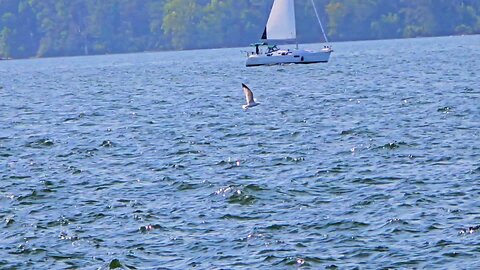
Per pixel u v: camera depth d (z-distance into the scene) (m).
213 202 74.12
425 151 90.81
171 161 92.25
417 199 71.81
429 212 68.31
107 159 95.44
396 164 85.25
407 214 68.12
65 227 68.50
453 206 69.62
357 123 112.25
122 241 64.75
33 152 101.94
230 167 87.56
